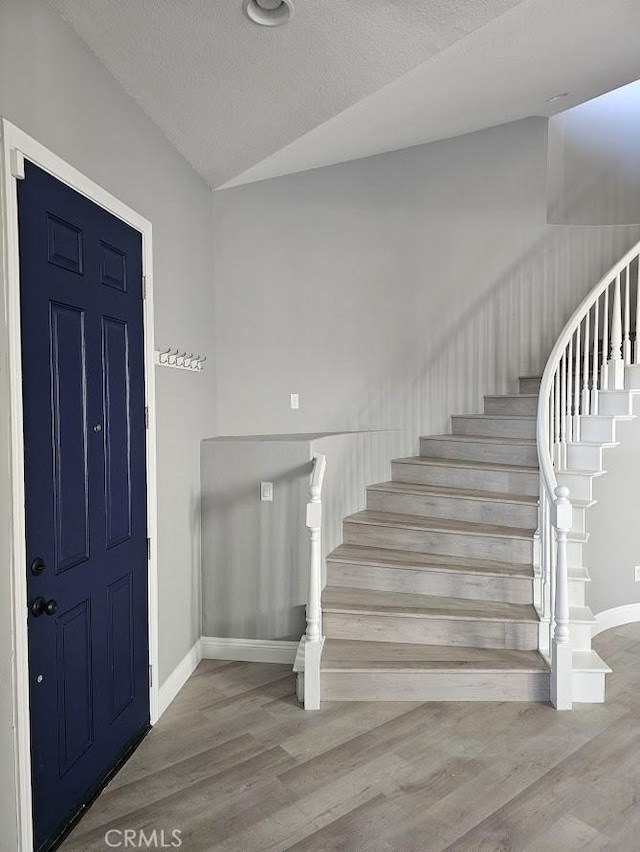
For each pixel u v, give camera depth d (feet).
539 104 13.89
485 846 6.64
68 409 7.07
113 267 8.25
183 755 8.46
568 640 9.62
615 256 16.43
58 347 6.86
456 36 8.24
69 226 7.08
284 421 13.89
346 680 9.96
